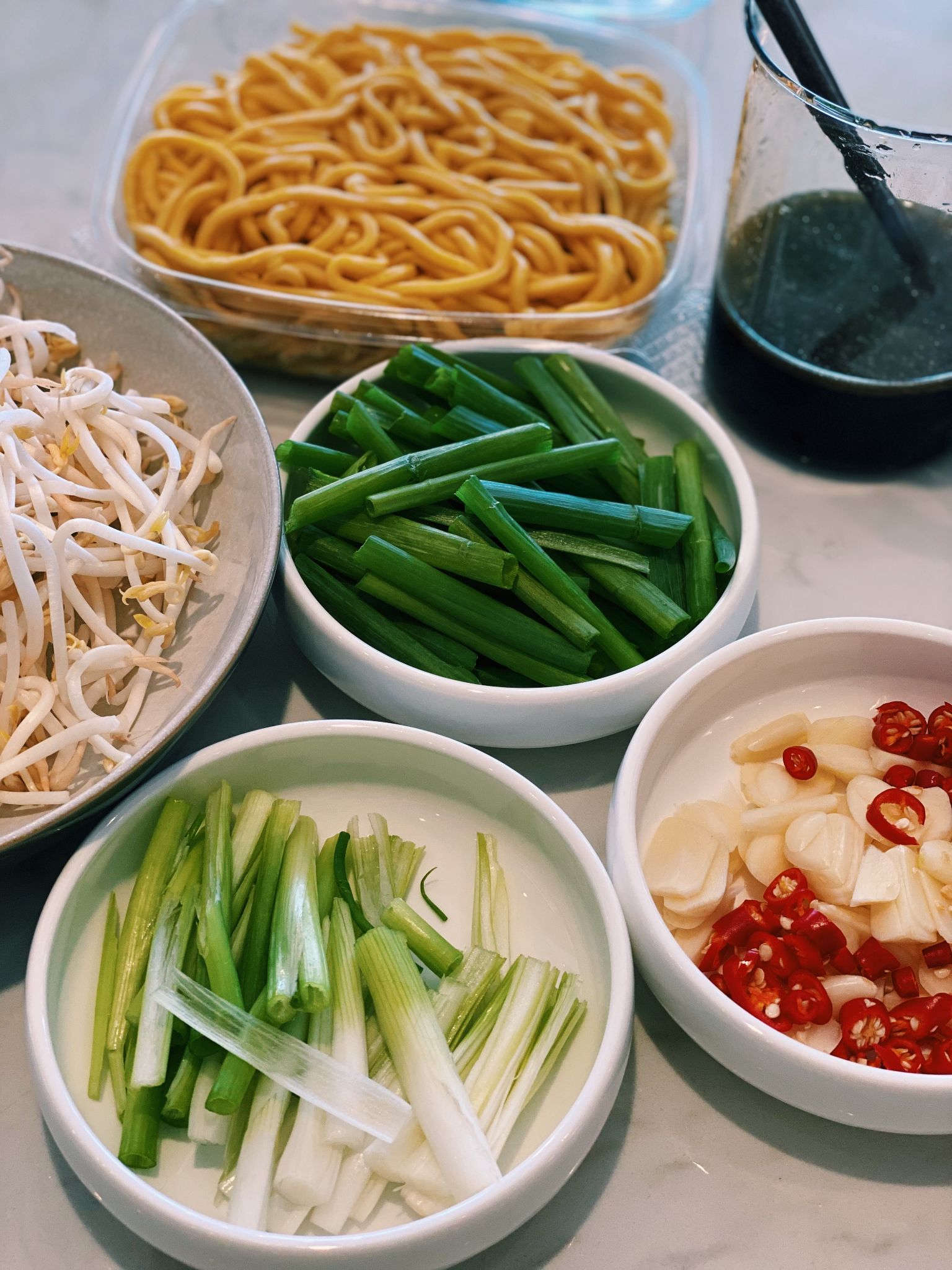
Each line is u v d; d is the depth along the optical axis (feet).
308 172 1.58
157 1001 1.02
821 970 1.08
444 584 1.24
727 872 1.12
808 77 1.33
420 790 1.18
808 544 1.44
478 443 1.30
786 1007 1.05
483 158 1.61
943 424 1.40
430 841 1.17
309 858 1.11
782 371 1.38
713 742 1.24
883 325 1.40
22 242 1.67
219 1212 0.99
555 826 1.10
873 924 1.09
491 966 1.07
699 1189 1.05
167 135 1.56
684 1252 1.02
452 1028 1.05
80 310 1.38
